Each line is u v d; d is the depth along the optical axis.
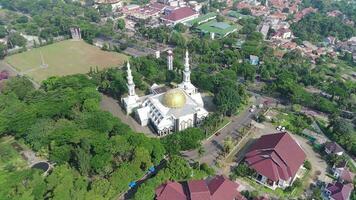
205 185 153.38
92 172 166.50
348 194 155.62
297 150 177.50
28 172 158.00
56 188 145.00
